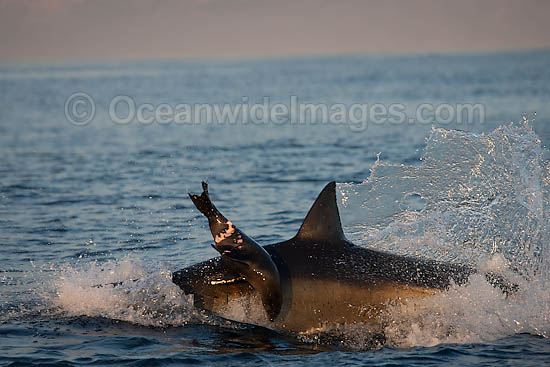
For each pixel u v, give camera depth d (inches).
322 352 1369.3
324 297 1487.5
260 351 1374.3
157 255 2016.5
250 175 3422.7
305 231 1556.3
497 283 1549.0
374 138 5032.0
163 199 2849.4
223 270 1553.9
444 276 1542.8
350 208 2106.3
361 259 1539.1
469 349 1369.3
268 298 1416.1
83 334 1453.0
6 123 6815.9
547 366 1282.0
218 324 1515.7
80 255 2032.5
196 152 4446.4
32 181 3356.3
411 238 1849.2
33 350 1368.1
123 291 1606.8
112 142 5147.6
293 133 5580.7
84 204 2775.6
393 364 1302.9
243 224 2369.6
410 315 1487.5
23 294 1676.9
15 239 2225.6
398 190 2166.6
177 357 1341.0
